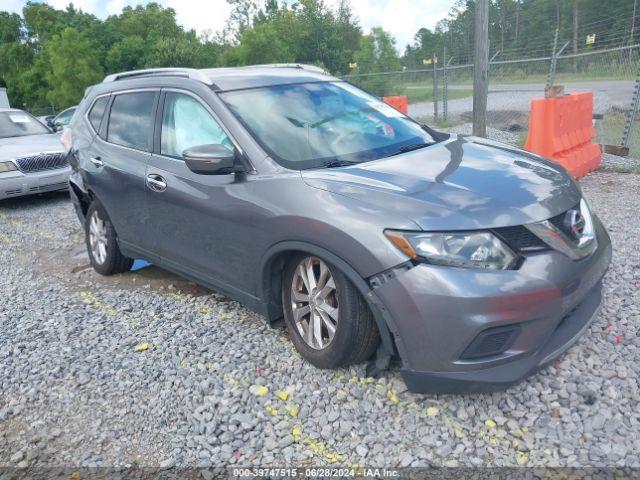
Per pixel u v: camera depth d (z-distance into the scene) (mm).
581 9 54125
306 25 55000
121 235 5082
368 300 2969
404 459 2740
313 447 2889
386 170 3357
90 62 44094
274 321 3781
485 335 2742
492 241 2781
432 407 3057
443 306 2734
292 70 4734
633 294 4086
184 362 3766
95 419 3305
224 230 3750
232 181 3684
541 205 2973
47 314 4801
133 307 4773
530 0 58625
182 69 4555
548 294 2787
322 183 3260
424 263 2793
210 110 4004
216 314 4449
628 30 44062
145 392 3502
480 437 2834
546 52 45938
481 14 8586
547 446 2734
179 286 5191
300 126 3896
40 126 10891
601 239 3404
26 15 76812
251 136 3725
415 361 2885
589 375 3199
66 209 9094
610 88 15523
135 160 4621
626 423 2834
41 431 3252
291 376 3469
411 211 2895
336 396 3227
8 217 8844
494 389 2840
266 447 2920
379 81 22281
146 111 4684
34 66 53906
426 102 23375
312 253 3189
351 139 3904
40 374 3805
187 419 3197
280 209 3326
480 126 9047
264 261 3508
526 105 16078
